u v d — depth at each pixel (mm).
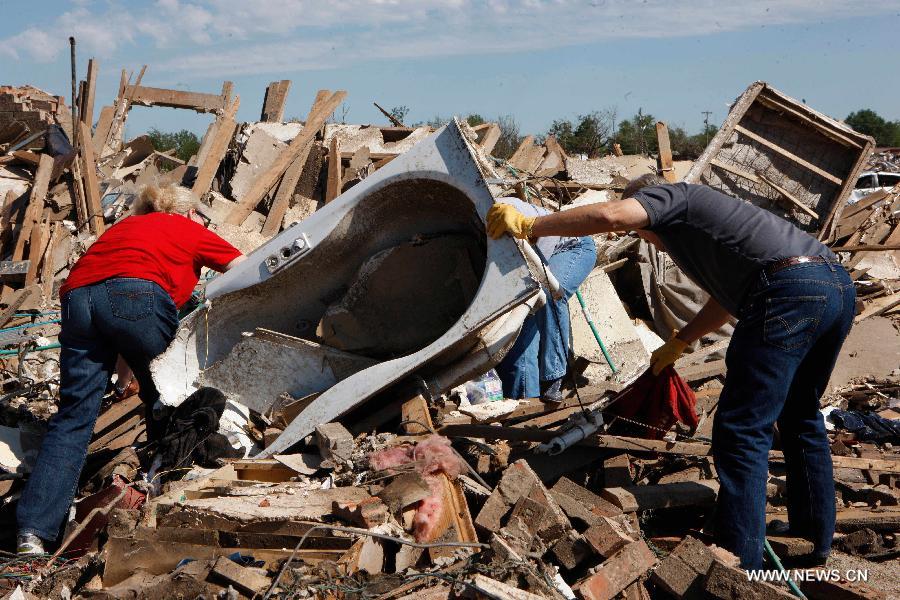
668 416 4125
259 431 4340
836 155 7535
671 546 3359
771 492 3951
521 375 4598
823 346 3322
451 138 3900
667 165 9570
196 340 4461
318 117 10477
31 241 8727
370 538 2975
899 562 3461
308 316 4598
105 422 4848
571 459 4008
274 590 2734
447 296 4336
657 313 6672
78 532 3572
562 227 3424
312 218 4277
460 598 2695
